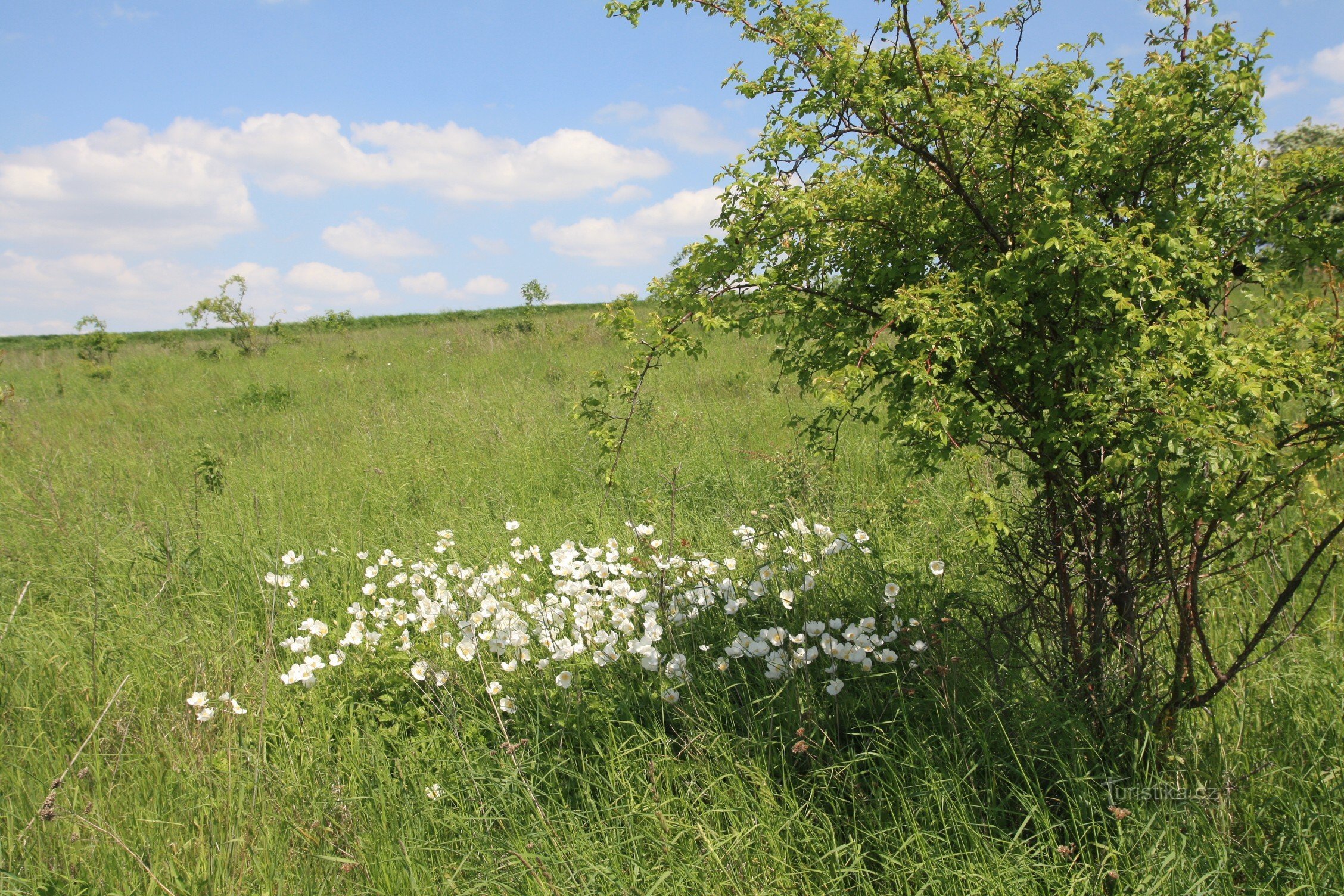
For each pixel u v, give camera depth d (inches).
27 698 137.8
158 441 350.0
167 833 103.3
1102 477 91.0
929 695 112.9
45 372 719.1
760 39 99.5
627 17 102.8
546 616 142.5
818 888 89.9
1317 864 86.2
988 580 140.6
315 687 133.9
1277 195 95.7
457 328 876.6
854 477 219.1
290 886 93.6
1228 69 90.3
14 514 242.8
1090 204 93.2
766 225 96.9
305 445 319.0
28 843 100.5
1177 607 96.7
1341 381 82.5
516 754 111.7
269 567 192.9
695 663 126.6
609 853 93.7
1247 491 87.6
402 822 104.4
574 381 434.3
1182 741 102.1
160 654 150.3
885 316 96.5
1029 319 92.1
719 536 185.2
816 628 120.7
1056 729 101.0
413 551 191.0
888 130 95.5
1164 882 83.7
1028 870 86.6
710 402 347.3
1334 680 113.3
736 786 101.7
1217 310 106.3
